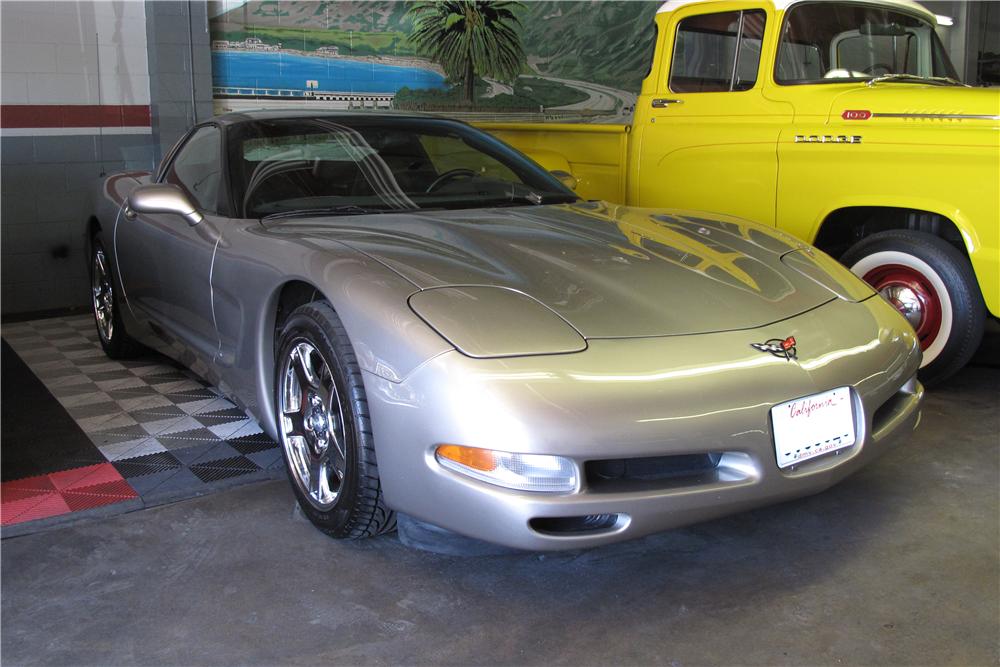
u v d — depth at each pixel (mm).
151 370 4020
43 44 5094
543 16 7148
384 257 2217
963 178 3287
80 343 4574
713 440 1865
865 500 2527
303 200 2828
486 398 1789
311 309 2221
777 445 1956
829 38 3768
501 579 2113
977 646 1812
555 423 1770
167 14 5312
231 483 2686
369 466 2057
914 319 3531
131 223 3510
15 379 3887
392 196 2895
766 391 1940
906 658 1776
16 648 1841
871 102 3525
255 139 3051
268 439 3082
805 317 2191
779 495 1979
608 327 1968
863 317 2316
